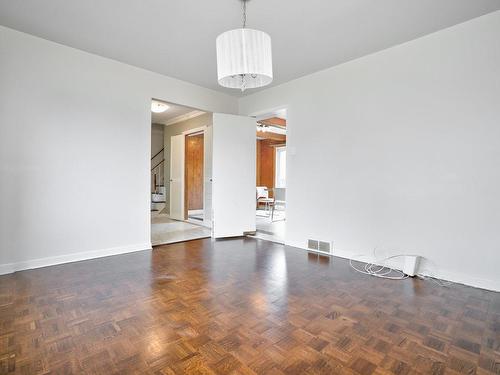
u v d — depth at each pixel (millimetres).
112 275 2783
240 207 4773
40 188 3033
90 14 2580
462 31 2641
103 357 1489
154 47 3223
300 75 3979
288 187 4199
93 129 3396
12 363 1430
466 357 1521
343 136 3551
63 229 3188
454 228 2697
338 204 3596
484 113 2525
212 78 4176
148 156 3900
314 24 2686
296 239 4078
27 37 2939
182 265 3137
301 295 2334
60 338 1661
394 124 3096
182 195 6625
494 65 2473
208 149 5867
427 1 2326
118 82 3600
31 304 2111
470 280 2600
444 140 2750
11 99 2855
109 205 3533
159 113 6363
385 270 3029
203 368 1412
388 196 3143
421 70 2900
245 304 2150
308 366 1437
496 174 2471
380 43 3053
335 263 3273
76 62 3260
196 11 2512
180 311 2023
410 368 1427
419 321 1914
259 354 1533
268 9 2461
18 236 2904
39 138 3021
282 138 9383
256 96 4777
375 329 1804
